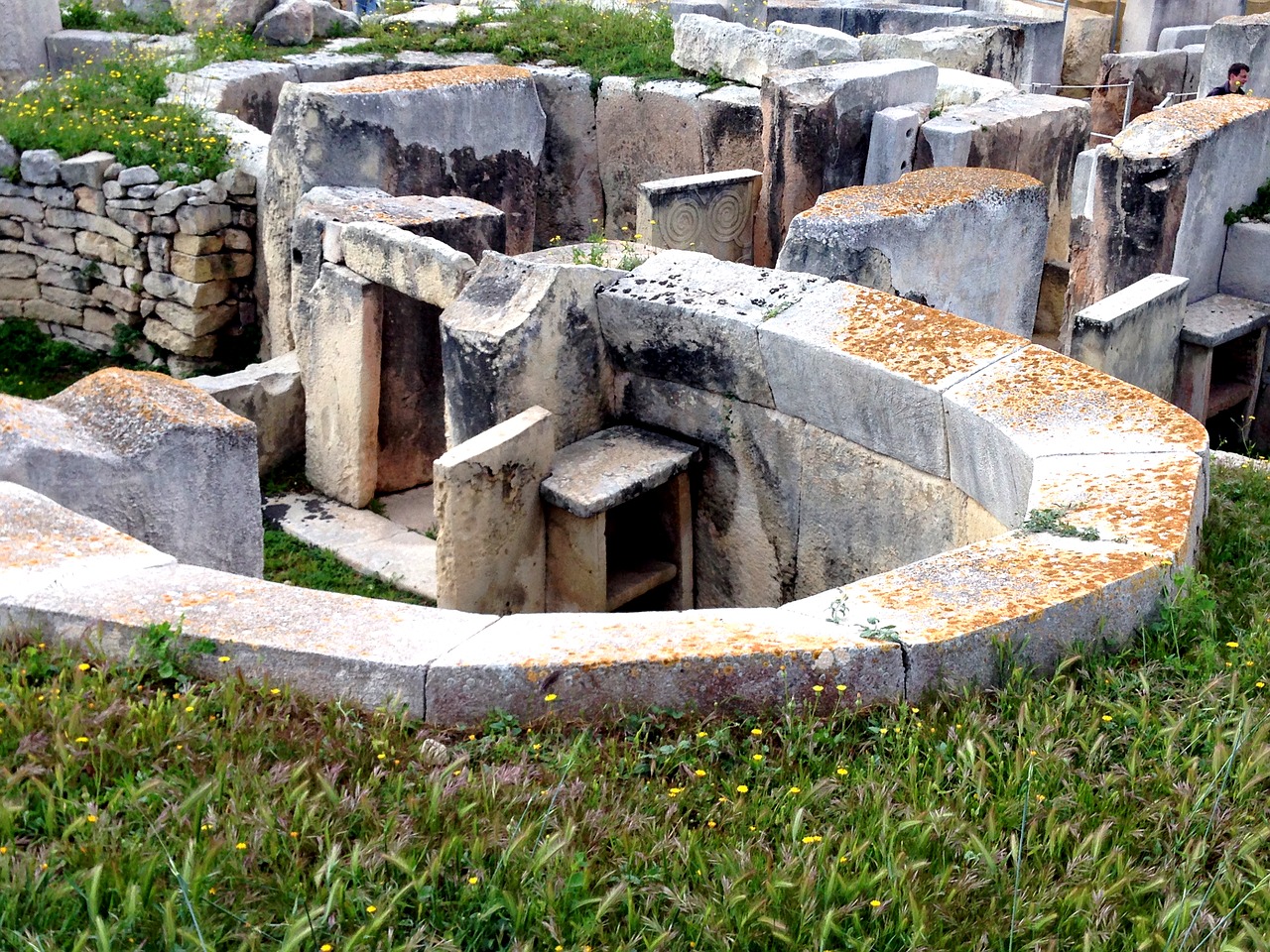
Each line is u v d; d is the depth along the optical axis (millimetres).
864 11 14250
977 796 2879
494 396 5867
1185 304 7965
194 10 12234
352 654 3229
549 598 6074
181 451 4637
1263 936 2473
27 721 3012
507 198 9578
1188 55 14250
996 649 3262
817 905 2580
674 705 3203
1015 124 9281
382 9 13414
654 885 2650
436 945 2457
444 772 2932
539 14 12367
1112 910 2578
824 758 3074
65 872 2570
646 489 5773
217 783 2830
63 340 10062
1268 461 5727
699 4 13398
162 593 3527
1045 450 4176
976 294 7410
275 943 2459
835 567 5523
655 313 5801
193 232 9211
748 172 9398
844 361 5016
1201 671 3338
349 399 7703
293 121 8484
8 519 3832
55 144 9625
